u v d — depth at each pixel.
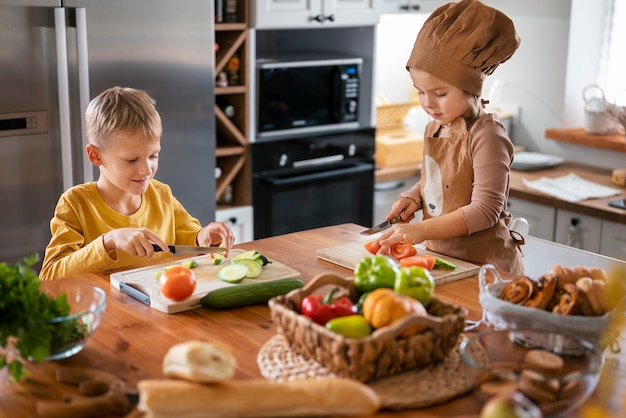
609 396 1.27
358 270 1.47
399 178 4.06
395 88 4.52
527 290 1.45
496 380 1.21
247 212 3.54
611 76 4.14
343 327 1.30
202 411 1.13
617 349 1.43
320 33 3.99
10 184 2.76
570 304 1.38
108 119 1.95
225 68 3.44
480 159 2.01
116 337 1.50
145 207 2.18
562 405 1.17
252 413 1.14
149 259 2.11
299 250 2.05
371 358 1.25
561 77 4.07
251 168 3.51
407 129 4.38
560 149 4.12
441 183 2.12
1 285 1.30
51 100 2.79
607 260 2.13
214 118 3.23
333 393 1.16
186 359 1.16
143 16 2.93
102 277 1.83
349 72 3.72
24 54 2.70
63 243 1.97
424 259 1.85
